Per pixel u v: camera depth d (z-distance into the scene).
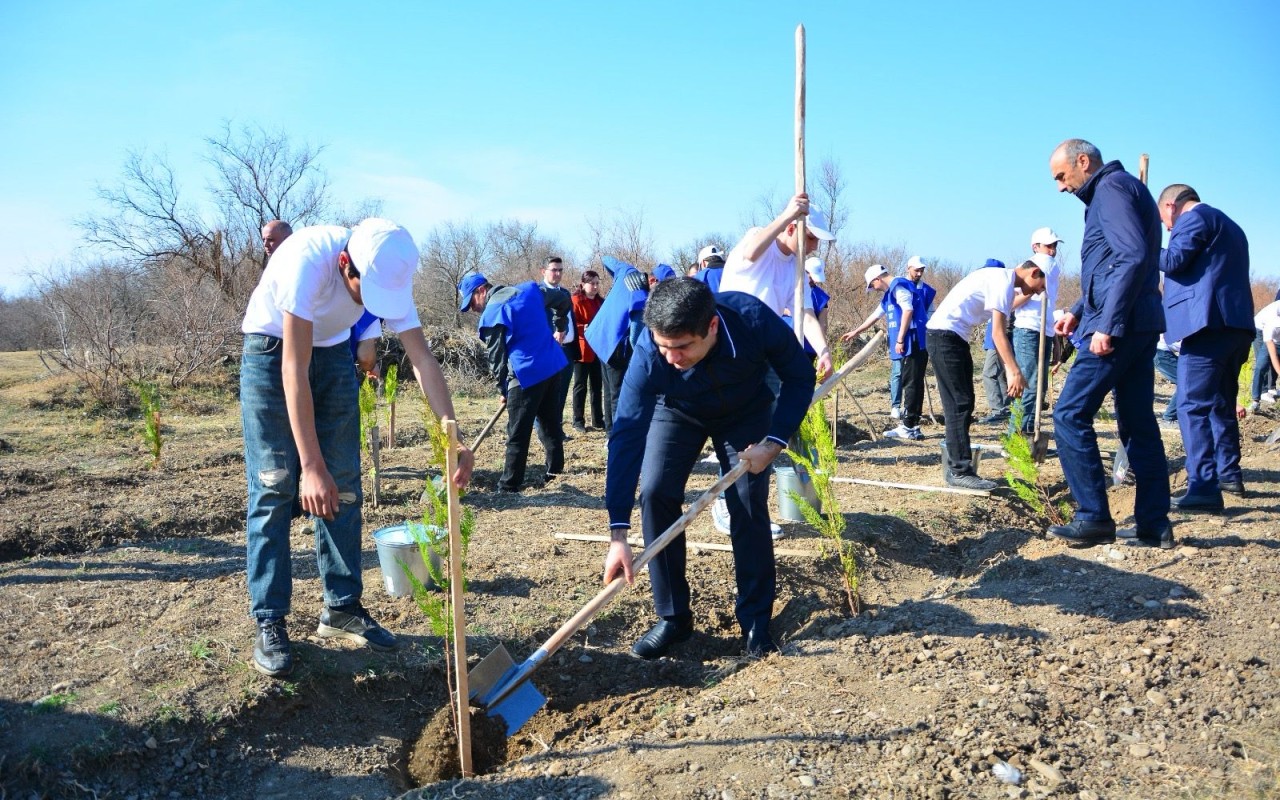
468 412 13.69
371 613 4.73
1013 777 3.05
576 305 11.44
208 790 3.38
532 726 4.03
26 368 15.38
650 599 5.10
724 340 3.83
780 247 5.42
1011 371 6.88
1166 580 4.63
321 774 3.52
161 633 4.32
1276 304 9.87
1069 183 5.14
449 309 22.44
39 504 7.03
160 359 14.25
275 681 3.82
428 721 3.96
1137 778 3.07
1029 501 6.65
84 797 3.21
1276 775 3.04
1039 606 4.46
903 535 6.25
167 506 7.04
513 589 5.19
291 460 3.90
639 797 3.03
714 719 3.60
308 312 3.48
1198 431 6.03
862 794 2.98
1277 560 4.85
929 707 3.49
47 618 4.56
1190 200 6.05
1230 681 3.65
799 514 6.21
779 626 4.93
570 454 9.84
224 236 19.84
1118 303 4.80
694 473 8.48
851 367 4.84
